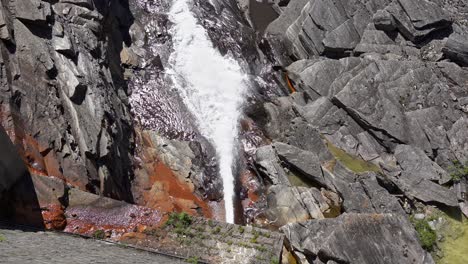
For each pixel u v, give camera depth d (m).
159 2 33.34
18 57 19.48
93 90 21.72
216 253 18.34
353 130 28.52
